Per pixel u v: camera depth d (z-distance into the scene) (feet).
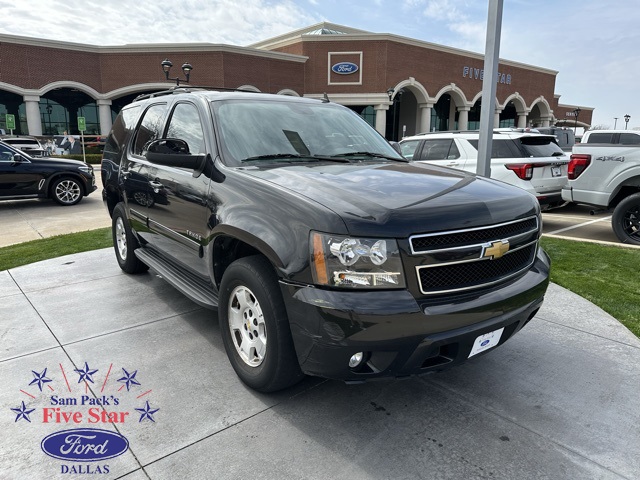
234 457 7.78
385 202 8.07
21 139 79.20
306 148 11.78
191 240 11.39
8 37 99.19
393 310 7.38
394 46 119.85
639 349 11.64
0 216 34.94
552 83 171.53
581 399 9.48
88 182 41.19
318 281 7.68
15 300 14.99
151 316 13.64
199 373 10.43
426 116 132.57
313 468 7.53
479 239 8.25
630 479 7.30
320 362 7.84
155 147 12.44
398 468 7.53
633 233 23.56
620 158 23.61
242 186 9.52
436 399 9.48
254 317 9.33
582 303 14.76
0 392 9.69
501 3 18.16
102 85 110.63
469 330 7.89
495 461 7.70
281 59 116.06
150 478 7.32
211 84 110.11
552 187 27.55
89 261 19.89
